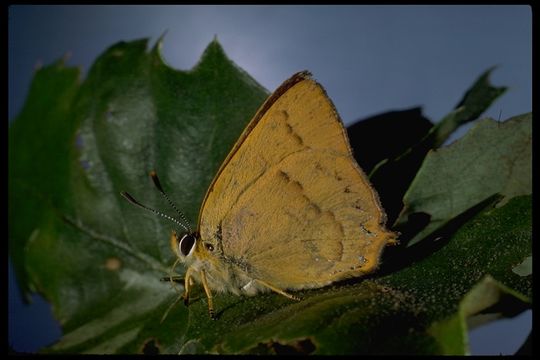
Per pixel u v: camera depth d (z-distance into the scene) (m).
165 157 0.11
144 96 0.11
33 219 0.11
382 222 0.10
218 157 0.11
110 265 0.11
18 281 0.11
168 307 0.11
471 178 0.10
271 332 0.09
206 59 0.11
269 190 0.10
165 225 0.11
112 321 0.11
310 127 0.10
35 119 0.11
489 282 0.08
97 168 0.11
